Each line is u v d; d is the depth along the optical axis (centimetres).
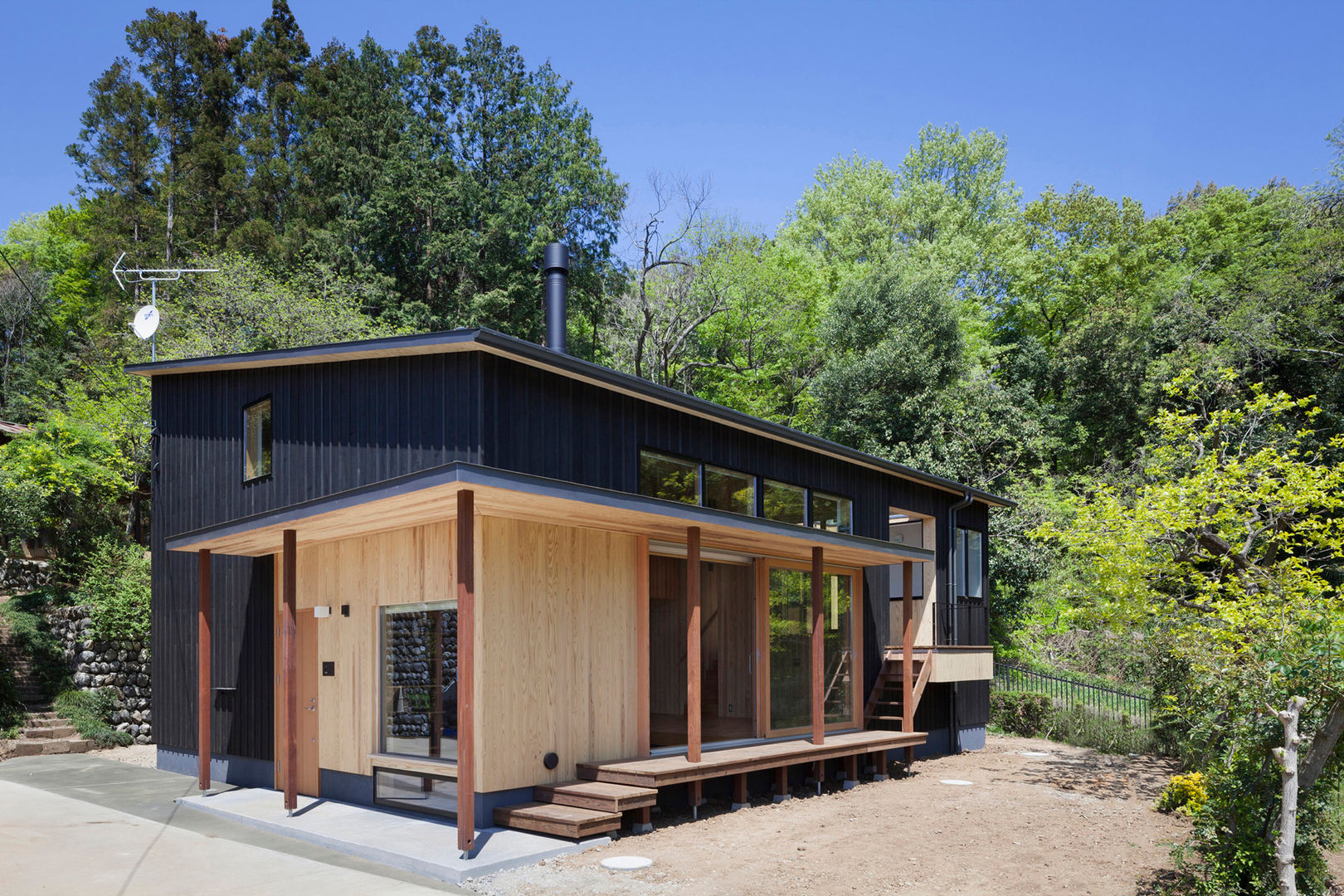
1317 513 1151
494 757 769
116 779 1129
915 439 2520
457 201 2953
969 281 3569
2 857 686
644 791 777
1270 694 598
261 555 1095
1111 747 1473
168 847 735
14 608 1537
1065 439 2764
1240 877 600
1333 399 2219
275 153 3412
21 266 3388
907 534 1546
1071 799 1023
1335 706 570
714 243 3359
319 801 924
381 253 2934
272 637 1062
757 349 3403
